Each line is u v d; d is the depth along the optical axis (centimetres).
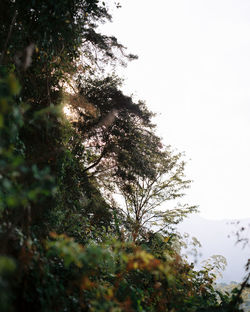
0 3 407
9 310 160
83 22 564
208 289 560
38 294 257
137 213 1470
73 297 287
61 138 493
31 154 379
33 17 469
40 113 223
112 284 375
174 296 398
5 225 259
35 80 483
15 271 228
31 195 169
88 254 243
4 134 264
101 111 1316
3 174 228
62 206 474
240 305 417
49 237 386
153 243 731
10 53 404
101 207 1027
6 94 205
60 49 536
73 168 542
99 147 1404
